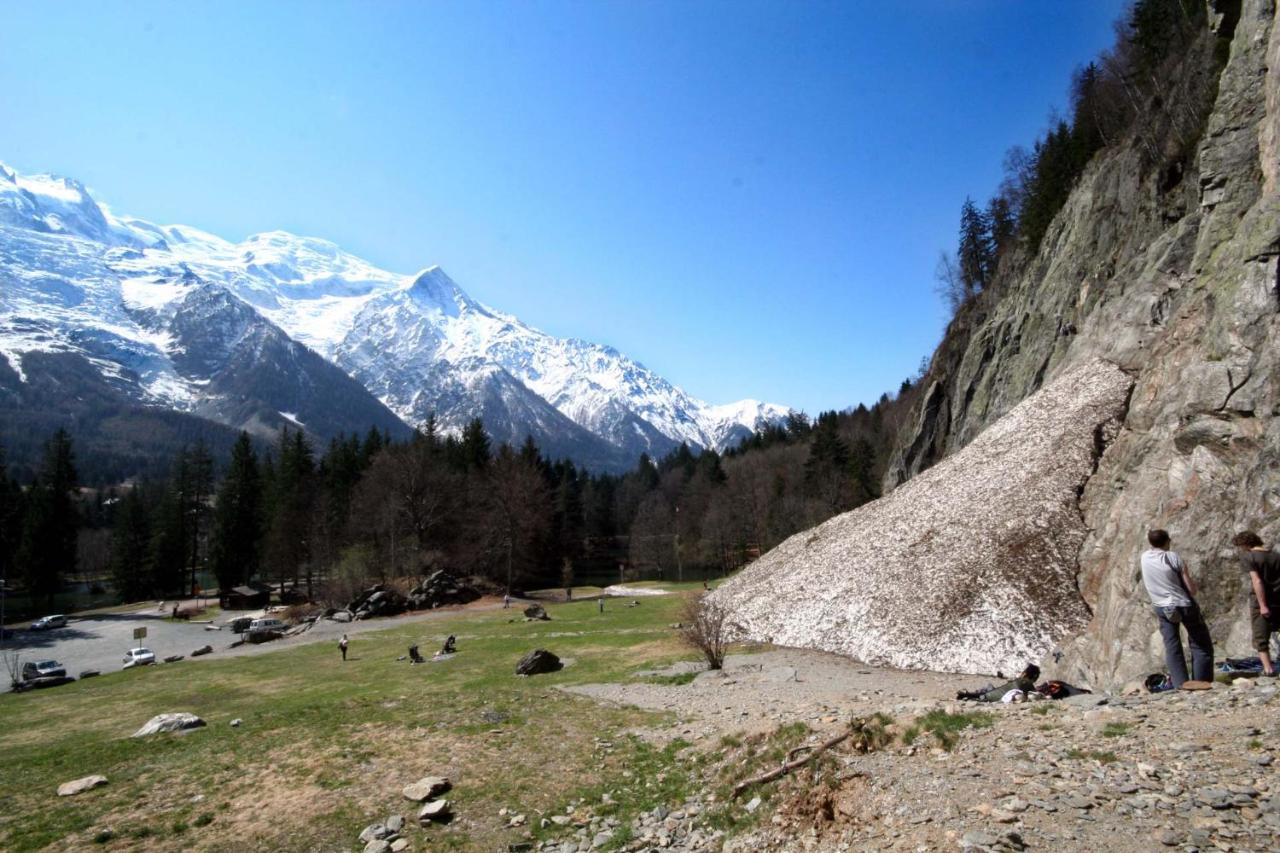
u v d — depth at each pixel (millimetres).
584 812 12750
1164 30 50281
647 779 13969
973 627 24188
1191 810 6625
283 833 12820
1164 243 34625
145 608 93000
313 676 36844
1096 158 54375
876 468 106562
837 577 34594
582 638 41562
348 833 12680
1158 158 41719
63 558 94688
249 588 100625
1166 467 18312
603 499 151000
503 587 87688
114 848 12594
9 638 69062
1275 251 16328
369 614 67812
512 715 20938
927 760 9477
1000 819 7281
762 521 104625
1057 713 10273
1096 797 7289
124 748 20531
